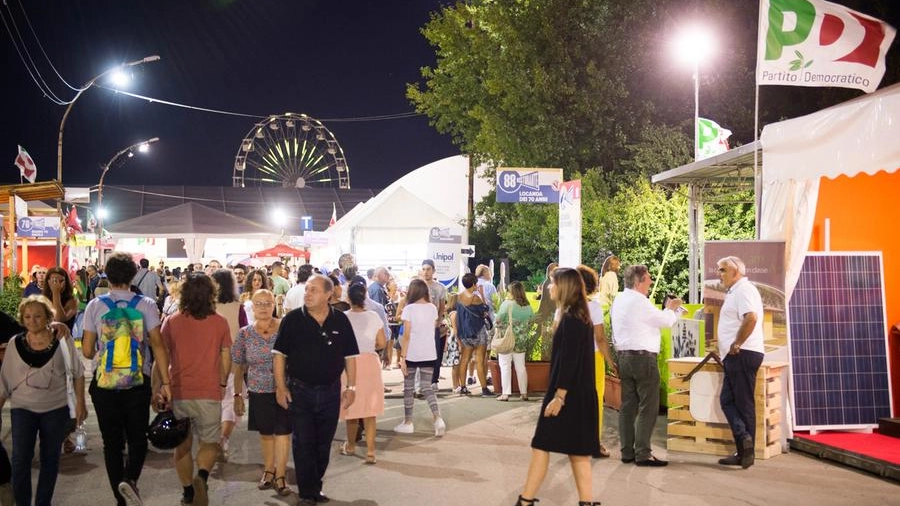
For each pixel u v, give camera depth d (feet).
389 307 47.34
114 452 20.39
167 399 20.84
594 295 28.09
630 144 81.66
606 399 38.09
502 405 39.11
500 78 84.02
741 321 26.16
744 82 78.84
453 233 53.52
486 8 86.33
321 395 22.20
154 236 98.02
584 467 19.60
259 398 23.66
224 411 27.55
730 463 26.48
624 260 65.16
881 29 28.43
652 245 64.23
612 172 79.92
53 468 20.40
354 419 28.40
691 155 73.92
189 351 21.43
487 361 47.26
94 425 34.19
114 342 20.21
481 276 47.70
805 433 29.09
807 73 28.68
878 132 24.13
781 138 27.30
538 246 82.69
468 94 94.17
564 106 83.76
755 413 27.20
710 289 30.99
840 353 29.50
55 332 20.52
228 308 28.07
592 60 80.64
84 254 133.28
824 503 21.97
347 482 24.66
